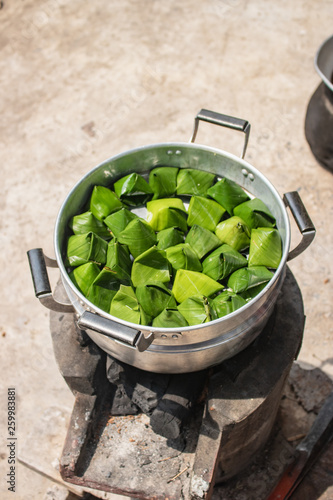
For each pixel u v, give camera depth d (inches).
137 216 43.2
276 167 89.8
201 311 36.0
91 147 97.0
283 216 39.0
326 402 59.6
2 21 124.2
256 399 41.3
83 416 44.5
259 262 39.3
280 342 44.2
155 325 36.5
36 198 91.5
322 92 79.0
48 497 61.1
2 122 103.7
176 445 45.1
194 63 108.0
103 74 108.8
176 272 39.4
